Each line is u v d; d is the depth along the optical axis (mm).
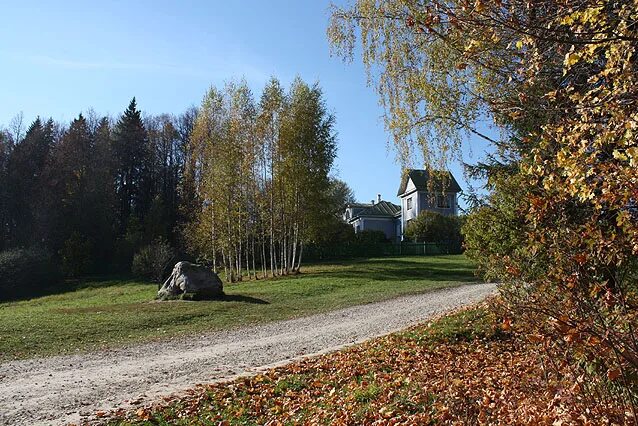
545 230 4926
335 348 12547
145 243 46062
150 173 60562
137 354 12742
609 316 4203
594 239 4492
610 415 4434
